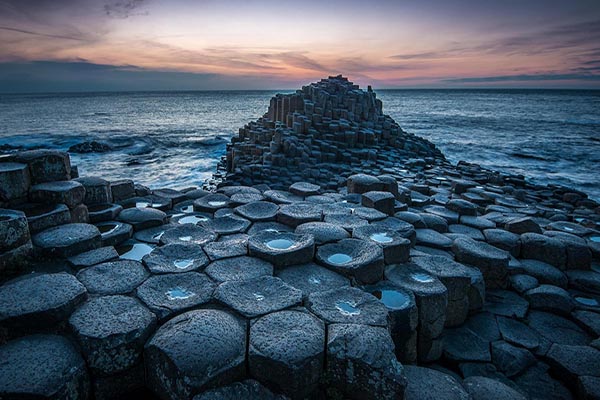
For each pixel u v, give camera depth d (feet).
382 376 8.87
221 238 16.06
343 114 69.31
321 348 9.26
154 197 21.57
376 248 13.97
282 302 11.07
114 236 15.30
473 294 15.06
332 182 45.75
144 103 446.60
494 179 48.42
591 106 363.76
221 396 8.37
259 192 23.15
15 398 7.75
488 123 183.21
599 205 38.24
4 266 12.17
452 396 9.86
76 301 10.26
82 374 8.71
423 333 12.69
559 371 12.60
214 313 10.05
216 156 92.84
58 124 175.63
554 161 85.10
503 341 13.82
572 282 17.37
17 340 9.25
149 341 9.27
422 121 195.00
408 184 34.88
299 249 13.74
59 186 15.76
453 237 19.03
